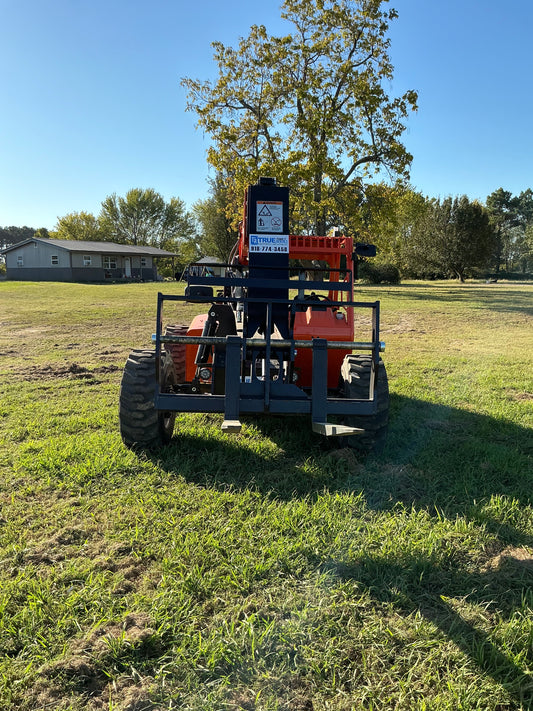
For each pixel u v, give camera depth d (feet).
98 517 11.31
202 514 11.45
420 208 162.30
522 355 34.30
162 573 9.32
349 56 93.45
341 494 12.59
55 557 9.80
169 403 14.07
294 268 16.05
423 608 8.63
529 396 23.26
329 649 7.60
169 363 15.84
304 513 11.53
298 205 90.79
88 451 14.88
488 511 11.74
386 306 70.13
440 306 70.64
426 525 11.17
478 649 7.59
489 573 9.61
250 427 17.74
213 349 15.58
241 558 9.73
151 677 7.14
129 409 14.57
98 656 7.39
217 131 95.35
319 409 13.71
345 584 9.05
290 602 8.63
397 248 175.01
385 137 93.09
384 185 95.55
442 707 6.71
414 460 15.06
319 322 17.39
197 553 9.85
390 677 7.20
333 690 6.99
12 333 42.80
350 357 15.62
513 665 7.34
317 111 89.15
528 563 9.93
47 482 12.98
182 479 13.30
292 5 89.40
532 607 8.55
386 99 92.02
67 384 24.11
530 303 75.92
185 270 19.17
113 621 8.13
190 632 7.90
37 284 122.31
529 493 12.79
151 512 11.55
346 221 97.91
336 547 10.25
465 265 168.86
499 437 17.33
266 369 13.64
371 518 11.57
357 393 14.66
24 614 8.14
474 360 32.40
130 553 9.96
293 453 15.43
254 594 8.86
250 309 15.67
